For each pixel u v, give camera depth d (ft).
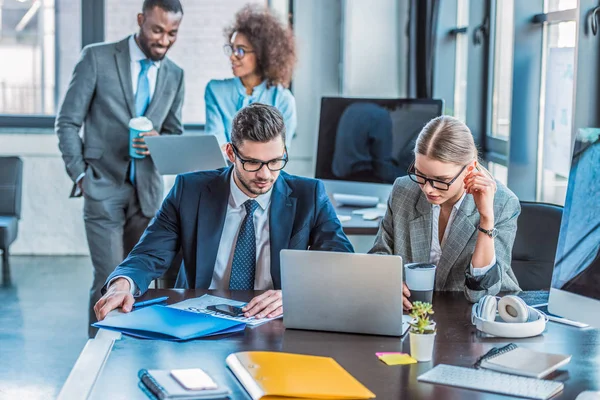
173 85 14.99
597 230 6.53
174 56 22.13
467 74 15.38
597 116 10.31
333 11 21.44
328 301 7.26
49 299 17.81
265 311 7.75
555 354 6.55
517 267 9.52
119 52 14.46
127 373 6.27
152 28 14.24
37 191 22.25
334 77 21.66
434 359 6.59
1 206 20.53
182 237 9.18
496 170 15.08
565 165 11.64
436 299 8.32
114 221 14.39
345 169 14.80
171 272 11.67
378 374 6.25
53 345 14.49
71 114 14.25
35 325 15.79
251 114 8.49
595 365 6.44
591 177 6.65
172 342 7.00
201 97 22.31
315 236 9.25
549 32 12.44
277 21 15.60
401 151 14.26
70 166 14.24
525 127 12.86
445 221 8.96
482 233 8.14
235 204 9.11
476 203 8.15
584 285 6.57
